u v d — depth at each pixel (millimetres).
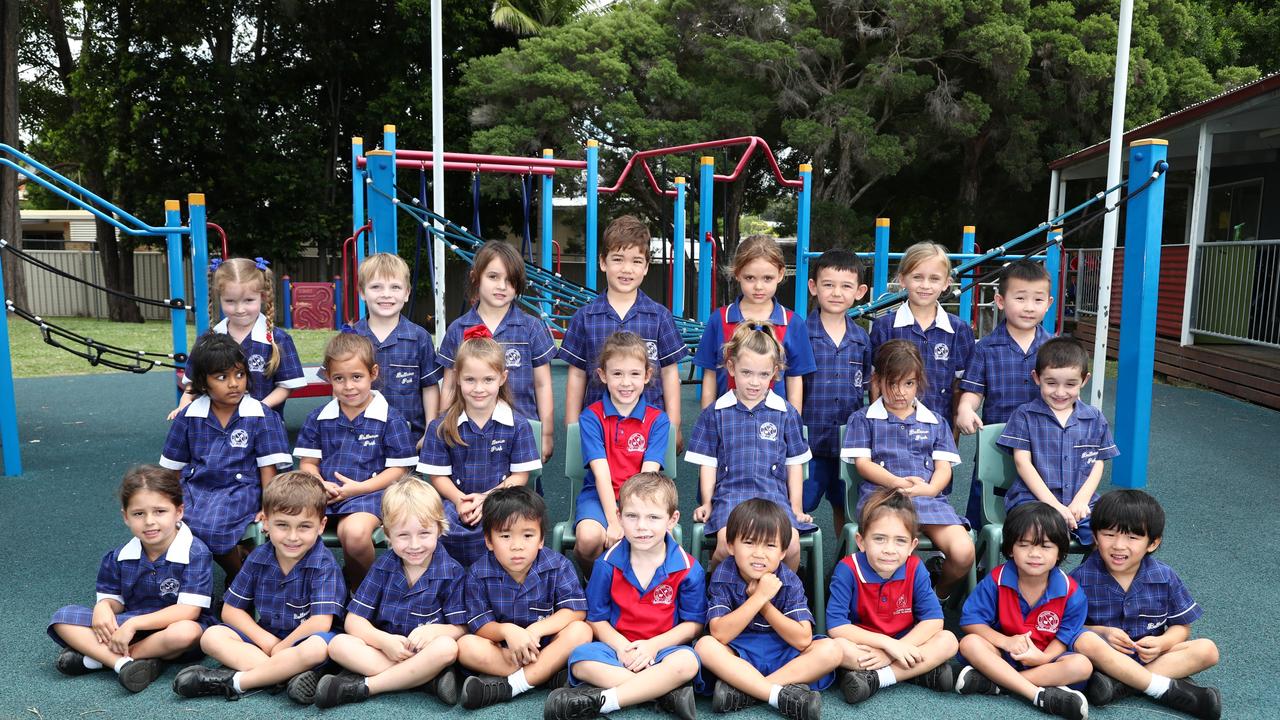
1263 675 2775
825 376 3828
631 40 17422
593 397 3816
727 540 2766
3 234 17859
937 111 16203
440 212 5527
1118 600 2814
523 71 17188
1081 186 17109
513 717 2545
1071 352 3348
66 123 19188
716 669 2654
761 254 3619
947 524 3113
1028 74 16094
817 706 2482
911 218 21547
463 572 2879
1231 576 3621
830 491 3941
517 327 3863
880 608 2820
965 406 3850
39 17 20750
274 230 19359
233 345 3285
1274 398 7609
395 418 3436
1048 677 2656
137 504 2760
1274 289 7934
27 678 2701
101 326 16250
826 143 16094
